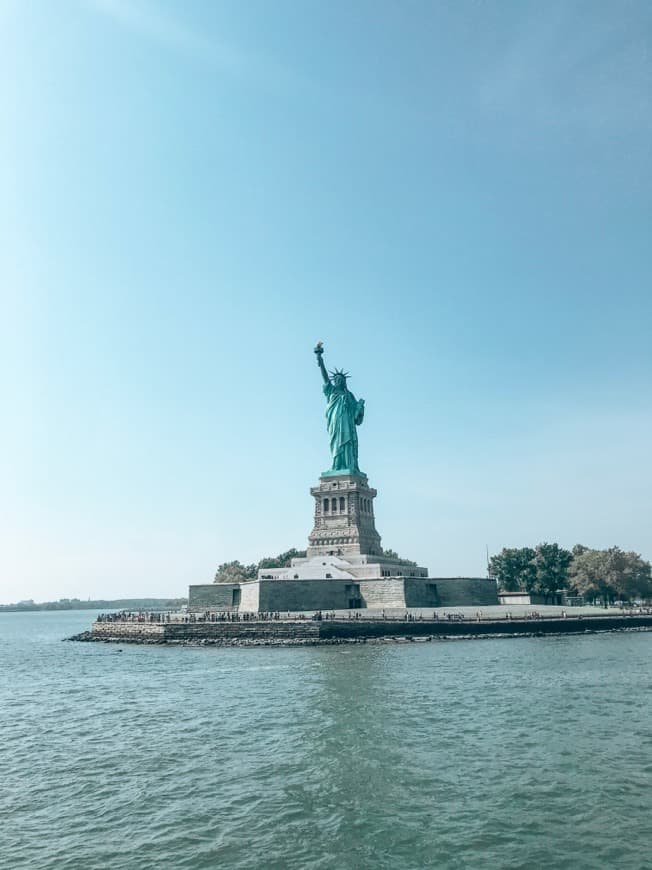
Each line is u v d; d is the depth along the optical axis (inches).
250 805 1437.0
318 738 1940.2
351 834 1279.5
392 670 3125.0
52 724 2308.1
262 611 5383.9
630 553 7519.7
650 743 1815.9
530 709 2261.3
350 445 6766.7
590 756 1706.4
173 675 3275.1
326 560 6112.2
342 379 6998.0
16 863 1192.8
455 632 4690.0
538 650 3895.2
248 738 1977.1
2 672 3831.2
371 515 6781.5
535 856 1175.6
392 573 6008.9
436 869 1141.7
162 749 1893.5
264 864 1168.2
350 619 4574.3
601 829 1273.4
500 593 7431.1
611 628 5191.9
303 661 3526.1
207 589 6294.3
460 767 1644.9
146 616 5457.7
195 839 1274.6
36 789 1584.6
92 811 1430.9
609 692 2541.8
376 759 1723.7
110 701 2682.1
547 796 1440.7
